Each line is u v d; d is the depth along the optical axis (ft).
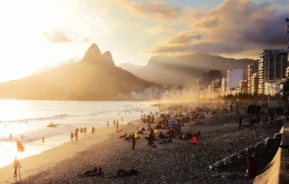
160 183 78.02
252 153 81.87
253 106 236.43
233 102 493.36
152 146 150.30
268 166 68.54
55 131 292.81
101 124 373.40
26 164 133.69
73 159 136.05
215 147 122.21
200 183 71.77
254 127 155.74
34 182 98.12
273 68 599.98
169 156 118.32
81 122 418.92
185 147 135.54
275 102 282.77
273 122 153.99
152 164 106.52
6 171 120.98
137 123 349.61
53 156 149.38
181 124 266.57
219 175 76.54
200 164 96.12
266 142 81.97
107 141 194.59
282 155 54.90
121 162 116.78
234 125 196.75
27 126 386.32
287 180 38.63
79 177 97.71
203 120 292.20
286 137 72.02
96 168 102.89
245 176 71.31
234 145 119.24
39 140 226.38
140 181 82.33
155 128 256.52
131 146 160.04
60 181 94.73
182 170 90.74
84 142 196.54
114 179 88.69
